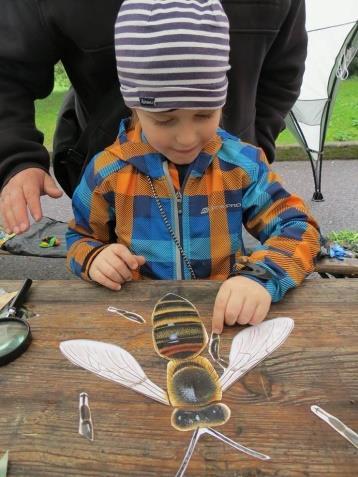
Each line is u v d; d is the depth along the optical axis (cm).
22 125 129
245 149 108
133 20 86
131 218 108
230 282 87
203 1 87
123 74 91
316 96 306
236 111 141
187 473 56
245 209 108
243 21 126
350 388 67
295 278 90
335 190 357
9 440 61
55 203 358
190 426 62
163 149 95
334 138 448
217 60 86
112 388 69
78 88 141
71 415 65
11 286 96
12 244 231
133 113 111
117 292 92
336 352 74
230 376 71
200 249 108
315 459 57
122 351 76
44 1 117
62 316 85
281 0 128
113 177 106
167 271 109
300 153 422
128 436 61
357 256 161
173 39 83
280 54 148
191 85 85
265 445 59
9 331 79
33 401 67
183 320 83
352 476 55
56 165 159
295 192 359
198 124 90
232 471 56
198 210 106
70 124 163
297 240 95
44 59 128
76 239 112
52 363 74
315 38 296
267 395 67
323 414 63
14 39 122
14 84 129
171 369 72
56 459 59
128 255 96
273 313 84
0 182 124
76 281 96
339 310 84
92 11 114
